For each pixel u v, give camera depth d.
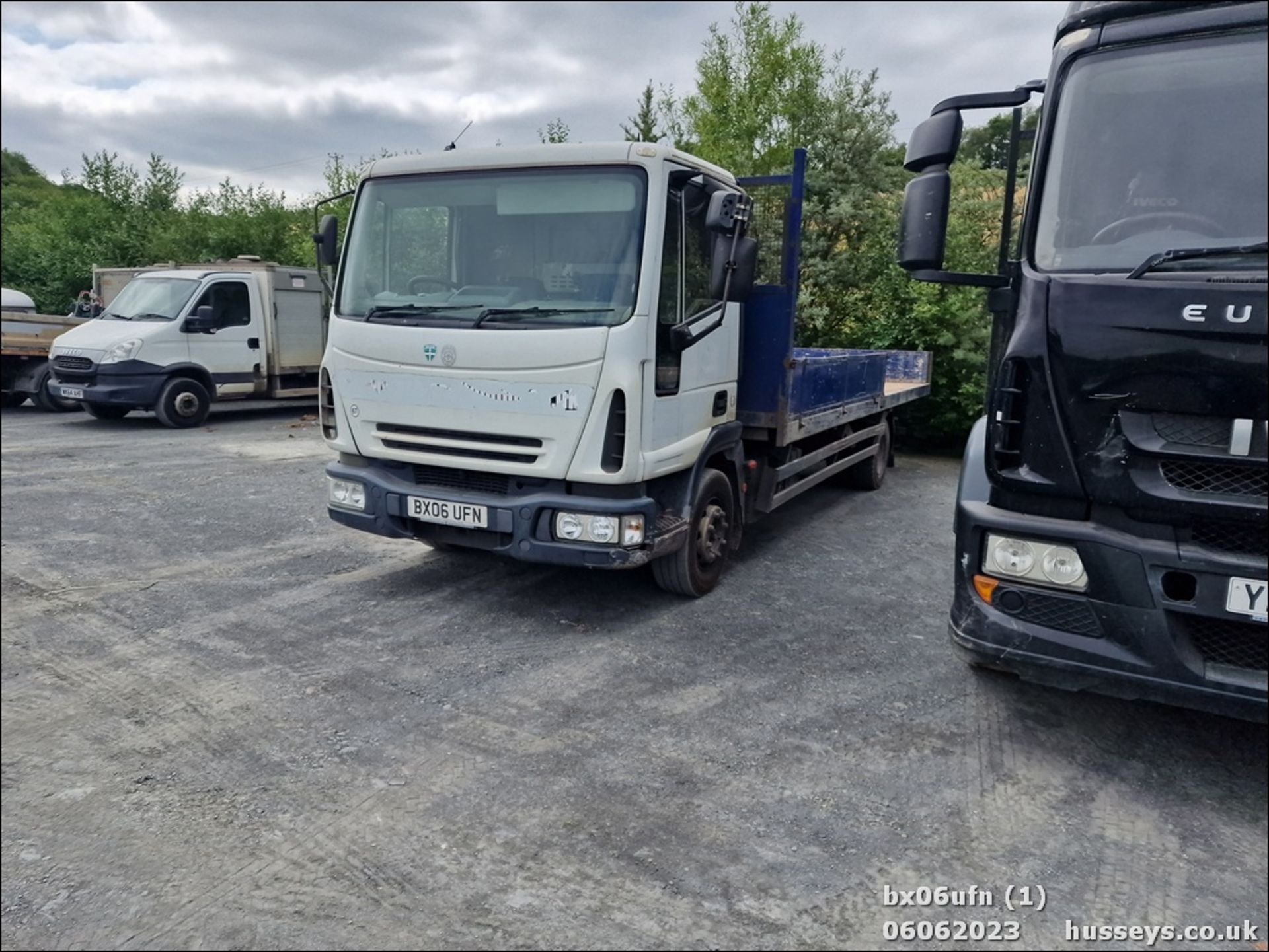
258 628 4.83
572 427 4.55
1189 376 2.90
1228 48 3.10
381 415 5.05
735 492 5.93
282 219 25.67
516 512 4.67
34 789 3.21
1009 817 3.15
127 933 2.50
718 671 4.38
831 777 3.39
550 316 4.64
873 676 4.36
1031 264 3.27
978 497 3.45
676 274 4.83
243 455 10.41
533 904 2.64
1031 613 3.23
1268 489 2.85
